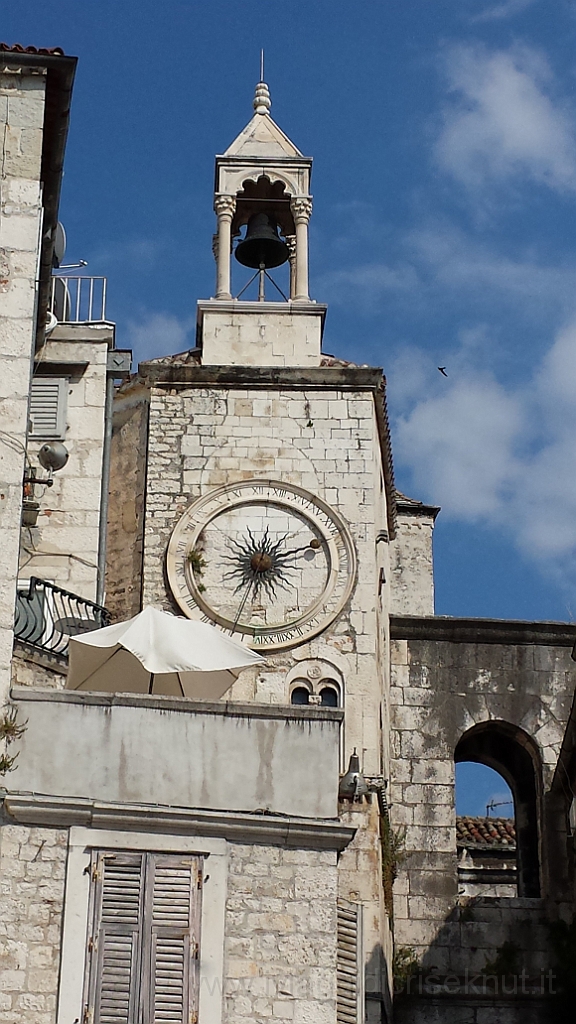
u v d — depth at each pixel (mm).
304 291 40531
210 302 40031
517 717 38969
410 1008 36312
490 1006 36406
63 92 30219
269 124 42344
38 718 26016
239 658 28484
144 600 37094
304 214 41344
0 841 24969
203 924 24891
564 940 36844
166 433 38531
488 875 42094
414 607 46906
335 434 38594
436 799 38031
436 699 39000
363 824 34625
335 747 26312
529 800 39156
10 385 28078
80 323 35469
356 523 37781
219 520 37781
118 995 24344
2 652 26328
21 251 29016
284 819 25562
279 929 25031
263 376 38969
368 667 36469
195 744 26156
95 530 33844
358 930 28281
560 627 39625
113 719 26125
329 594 37094
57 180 30938
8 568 26828
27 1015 24078
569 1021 36281
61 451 33125
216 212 41406
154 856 25156
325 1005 24688
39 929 24562
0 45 30078
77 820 25188
